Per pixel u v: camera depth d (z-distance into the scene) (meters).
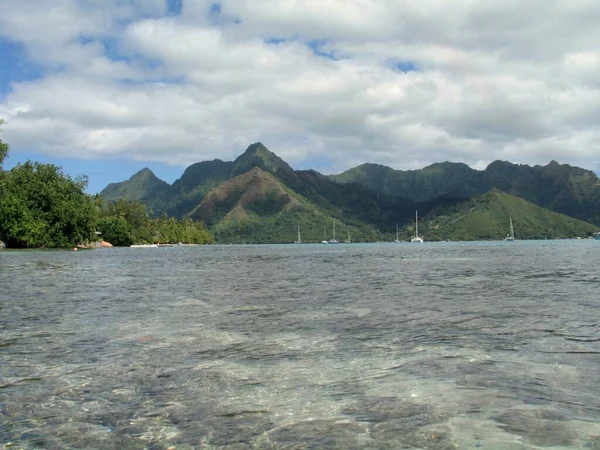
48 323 12.48
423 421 5.66
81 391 6.86
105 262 50.66
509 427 5.45
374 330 11.25
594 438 5.14
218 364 8.27
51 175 104.56
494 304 15.70
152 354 9.01
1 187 93.69
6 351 9.30
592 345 9.41
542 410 5.93
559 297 17.62
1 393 6.79
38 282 25.78
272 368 7.99
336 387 6.95
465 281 25.09
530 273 30.89
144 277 29.55
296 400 6.44
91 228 107.25
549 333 10.66
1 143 89.38
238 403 6.35
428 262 48.53
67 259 56.75
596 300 16.62
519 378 7.23
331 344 9.77
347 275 30.48
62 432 5.50
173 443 5.19
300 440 5.21
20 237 95.56
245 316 13.48
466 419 5.69
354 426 5.55
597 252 79.50
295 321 12.59
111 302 16.91
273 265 45.28
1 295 19.33
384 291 20.23
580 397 6.38
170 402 6.40
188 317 13.37
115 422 5.77
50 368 8.05
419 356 8.66
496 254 71.69
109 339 10.39
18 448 5.12
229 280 26.92
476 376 7.36
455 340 10.01
